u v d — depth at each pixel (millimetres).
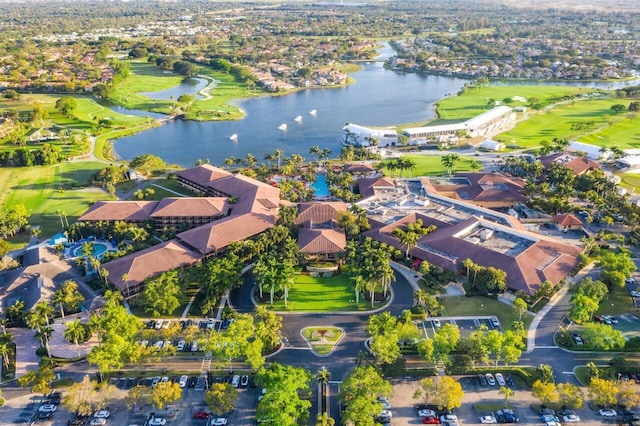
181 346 133250
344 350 130875
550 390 107750
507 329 137250
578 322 137125
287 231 179375
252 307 149625
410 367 125000
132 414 111438
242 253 169625
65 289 146125
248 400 114750
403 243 169000
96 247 186125
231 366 126250
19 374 123812
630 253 177500
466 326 138875
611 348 127938
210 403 107688
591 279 153375
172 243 170000
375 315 142875
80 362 128250
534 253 161500
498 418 108312
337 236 178250
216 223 182000
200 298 153625
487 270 151375
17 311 139625
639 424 106500
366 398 106250
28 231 199250
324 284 161875
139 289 155125
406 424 107625
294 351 130375
